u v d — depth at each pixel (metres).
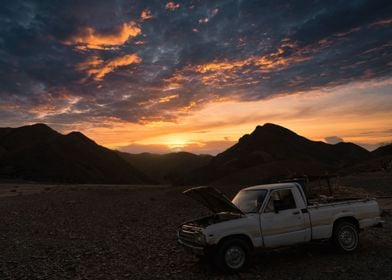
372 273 7.16
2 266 9.49
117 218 17.98
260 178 37.41
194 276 7.87
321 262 8.23
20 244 12.19
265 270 7.92
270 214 8.19
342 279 6.95
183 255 9.84
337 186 21.62
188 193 8.55
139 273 8.38
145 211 20.55
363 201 9.33
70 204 25.06
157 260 9.48
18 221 17.36
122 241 12.18
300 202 8.57
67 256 10.37
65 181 102.69
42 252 10.98
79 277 8.27
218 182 38.78
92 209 22.12
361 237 10.65
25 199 29.03
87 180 119.25
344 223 8.92
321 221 8.61
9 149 144.25
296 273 7.55
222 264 7.65
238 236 7.93
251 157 67.50
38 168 118.44
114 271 8.64
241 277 7.50
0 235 13.86
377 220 9.26
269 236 8.05
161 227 14.76
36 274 8.68
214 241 7.57
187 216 17.73
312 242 8.76
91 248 11.28
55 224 16.39
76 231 14.52
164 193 32.09
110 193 35.94
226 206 8.42
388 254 8.52
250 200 8.70
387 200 19.59
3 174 104.94
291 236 8.24
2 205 24.50
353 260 8.20
